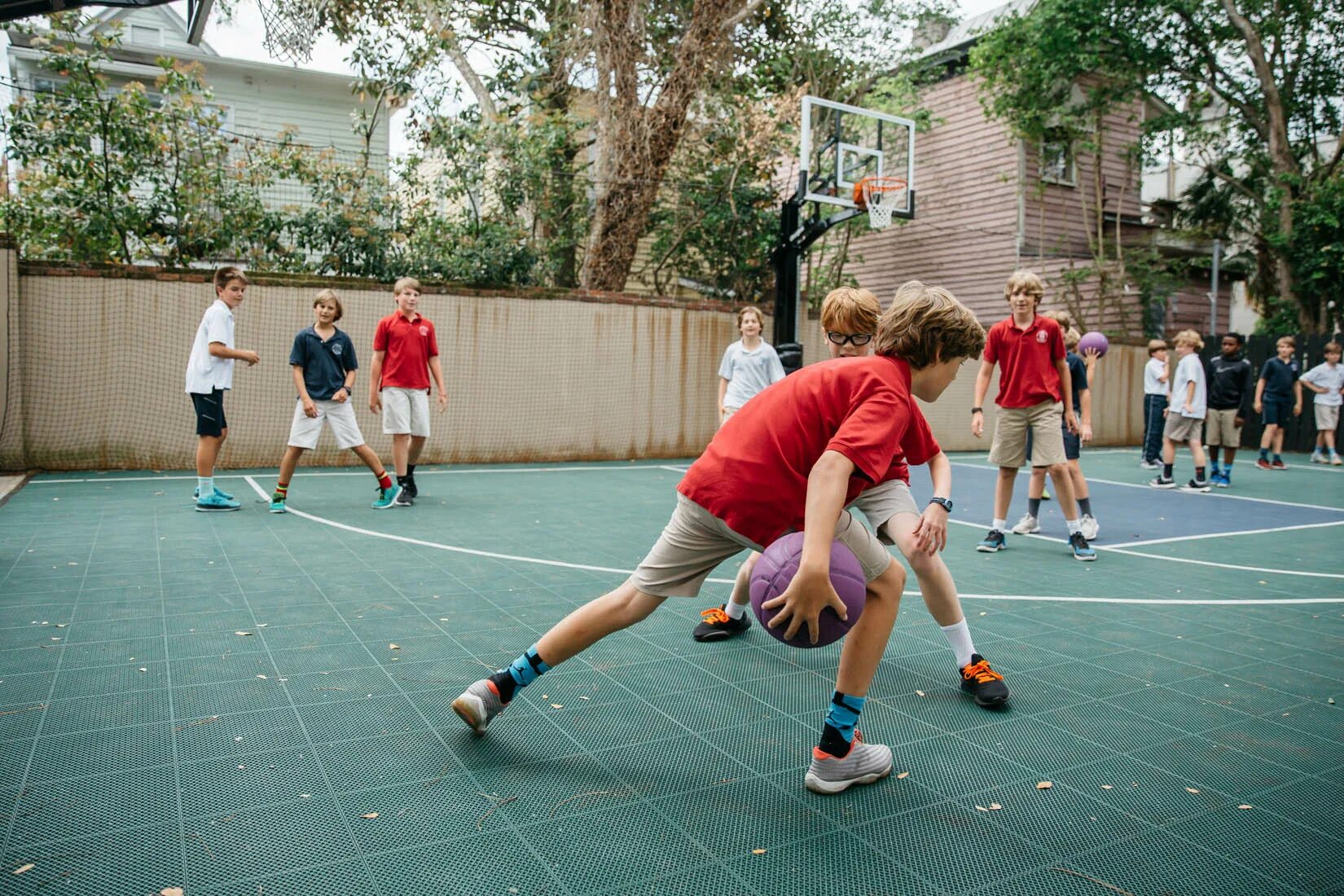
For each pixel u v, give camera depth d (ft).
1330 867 7.04
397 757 8.75
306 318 34.42
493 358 38.01
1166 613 15.28
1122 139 64.54
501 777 8.38
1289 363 42.34
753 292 45.60
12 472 30.12
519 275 39.14
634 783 8.34
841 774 8.17
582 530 22.25
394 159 38.55
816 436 7.69
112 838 6.98
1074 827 7.65
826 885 6.66
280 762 8.54
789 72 53.36
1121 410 57.47
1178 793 8.34
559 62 44.62
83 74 33.78
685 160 46.14
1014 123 58.34
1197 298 67.15
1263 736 9.79
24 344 30.40
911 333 7.86
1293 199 56.65
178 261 34.60
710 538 8.25
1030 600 16.12
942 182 65.31
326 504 25.40
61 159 33.06
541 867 6.80
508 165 40.27
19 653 11.50
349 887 6.41
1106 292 60.95
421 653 12.06
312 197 36.91
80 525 20.95
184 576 16.05
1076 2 53.26
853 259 70.59
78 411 31.30
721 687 11.05
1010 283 19.81
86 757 8.50
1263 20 56.59
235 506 24.03
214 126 35.47
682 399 42.22
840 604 7.03
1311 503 30.50
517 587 16.02
